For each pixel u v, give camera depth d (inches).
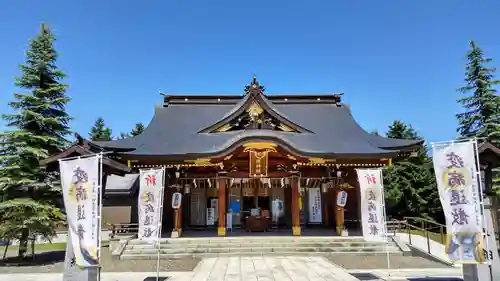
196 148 853.2
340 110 1106.1
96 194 354.6
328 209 949.8
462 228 354.9
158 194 473.4
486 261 346.9
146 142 915.4
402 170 1171.9
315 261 590.2
